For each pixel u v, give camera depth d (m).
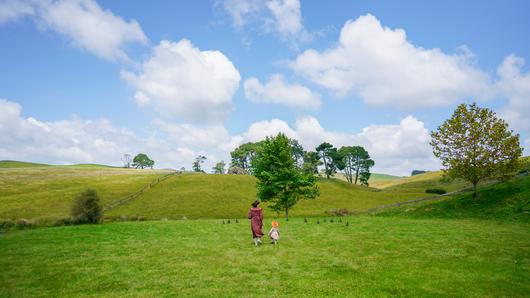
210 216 59.12
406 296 10.28
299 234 23.56
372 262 14.65
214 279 12.47
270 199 42.53
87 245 20.67
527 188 35.59
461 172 39.56
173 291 11.20
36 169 114.62
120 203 67.00
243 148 153.25
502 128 38.03
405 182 151.38
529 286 11.09
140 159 185.50
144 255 17.20
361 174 134.00
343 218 40.06
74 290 11.70
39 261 16.28
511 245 17.89
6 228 40.69
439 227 25.97
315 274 12.84
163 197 72.25
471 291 10.66
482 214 33.94
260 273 13.14
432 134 42.03
